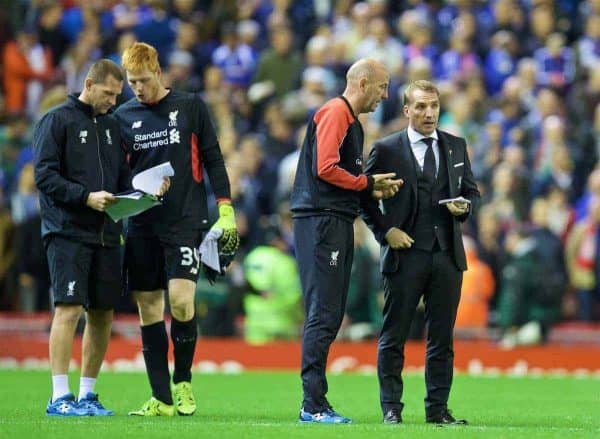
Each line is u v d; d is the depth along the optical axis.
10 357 67.62
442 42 85.38
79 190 35.97
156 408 37.69
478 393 51.16
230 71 83.25
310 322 35.50
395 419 35.47
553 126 75.88
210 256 37.75
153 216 37.53
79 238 36.47
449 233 35.72
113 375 59.78
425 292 35.94
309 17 88.06
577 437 32.06
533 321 67.25
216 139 38.41
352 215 35.81
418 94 35.69
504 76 83.56
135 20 83.06
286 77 81.19
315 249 35.50
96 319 37.75
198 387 53.75
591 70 81.81
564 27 86.62
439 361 35.88
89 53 81.44
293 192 36.25
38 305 69.31
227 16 88.19
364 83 35.59
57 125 36.72
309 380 35.34
